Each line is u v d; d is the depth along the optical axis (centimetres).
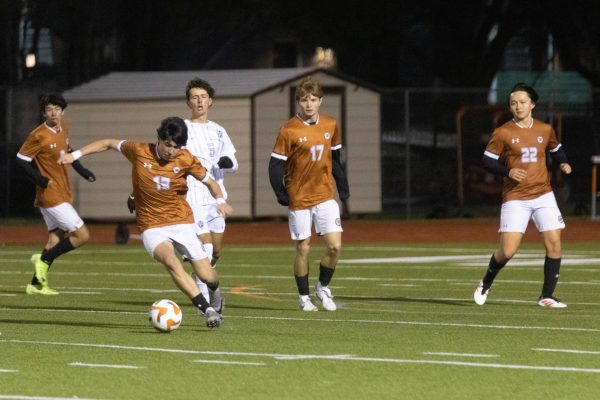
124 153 3503
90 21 11794
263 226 8906
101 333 3494
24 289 4969
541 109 10738
